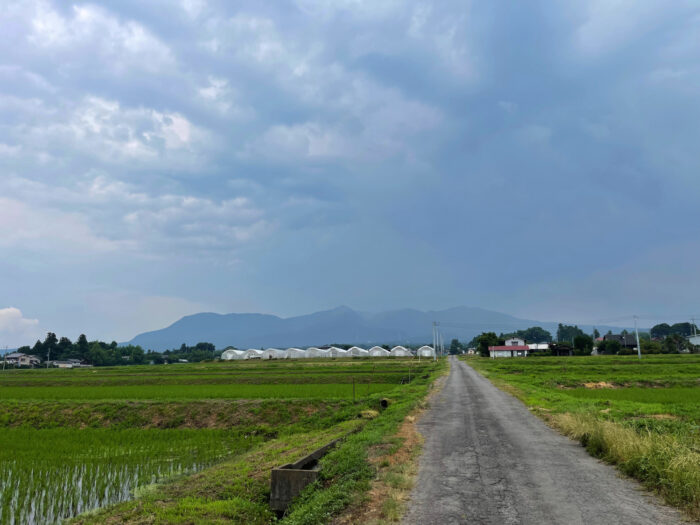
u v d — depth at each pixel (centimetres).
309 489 1152
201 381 5544
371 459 1313
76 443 2434
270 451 1892
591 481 1060
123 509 1285
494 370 6706
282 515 1195
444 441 1580
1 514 1383
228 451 2236
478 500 931
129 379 6056
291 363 10088
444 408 2541
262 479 1426
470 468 1200
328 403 3262
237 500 1242
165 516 1139
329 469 1234
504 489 1005
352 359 12512
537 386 4091
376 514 866
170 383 5381
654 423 1703
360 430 1991
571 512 850
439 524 802
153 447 2330
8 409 3491
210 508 1178
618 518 816
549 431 1772
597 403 2470
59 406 3497
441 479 1096
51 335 16700
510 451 1405
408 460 1295
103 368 10356
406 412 2309
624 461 1172
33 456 2125
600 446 1345
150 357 17050
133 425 3191
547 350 12800
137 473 1827
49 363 14625
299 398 3403
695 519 802
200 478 1535
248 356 14262
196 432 2772
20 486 1656
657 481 991
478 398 3034
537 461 1270
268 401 3316
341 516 884
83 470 1880
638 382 4222
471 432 1761
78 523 1238
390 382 5447
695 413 2033
